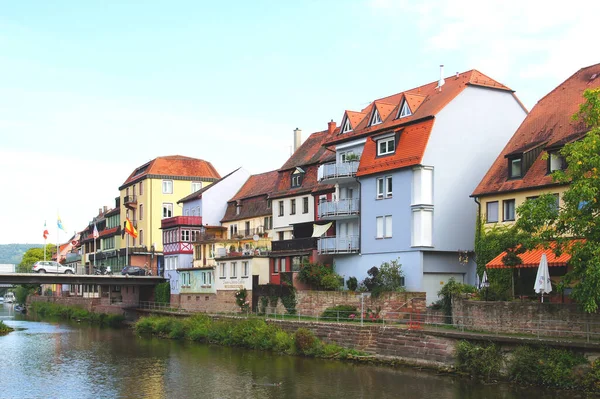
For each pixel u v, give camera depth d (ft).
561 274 123.95
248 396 109.50
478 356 111.24
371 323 143.95
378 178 169.89
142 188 315.58
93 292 333.62
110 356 160.15
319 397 106.01
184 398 110.63
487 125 167.94
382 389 108.47
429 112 161.68
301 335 147.43
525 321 113.39
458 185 161.79
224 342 173.27
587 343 96.63
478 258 145.38
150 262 302.25
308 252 185.88
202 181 318.65
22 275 230.07
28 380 129.29
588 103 96.99
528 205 101.86
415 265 156.66
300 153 223.30
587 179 94.27
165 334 204.54
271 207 224.94
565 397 94.89
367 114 188.75
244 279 205.36
